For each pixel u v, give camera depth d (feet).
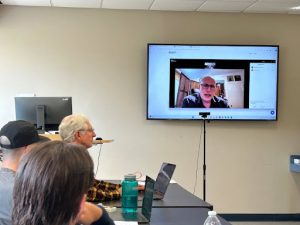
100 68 17.02
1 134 5.80
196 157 17.37
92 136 9.31
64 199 2.63
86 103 16.96
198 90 16.97
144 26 17.19
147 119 16.94
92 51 16.98
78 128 9.01
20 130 5.76
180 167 17.29
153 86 16.87
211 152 17.43
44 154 2.70
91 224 3.68
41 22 16.72
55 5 16.52
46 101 13.01
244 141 17.58
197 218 7.51
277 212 17.72
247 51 17.10
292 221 17.62
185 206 8.51
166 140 17.28
